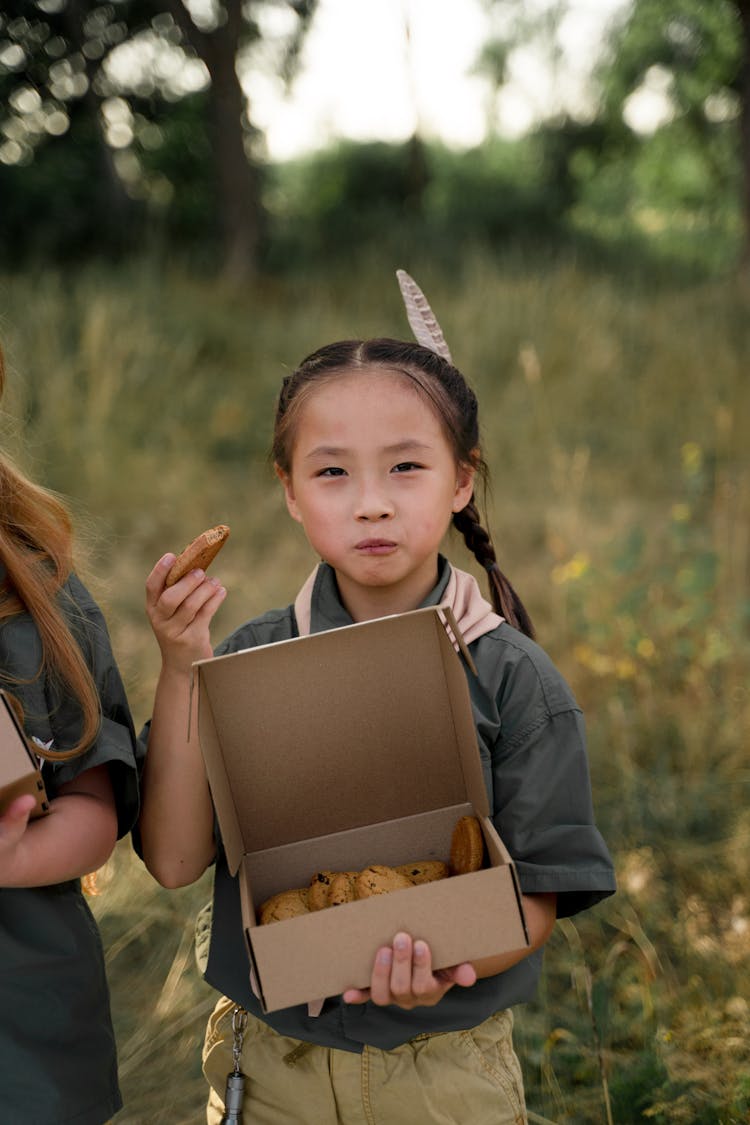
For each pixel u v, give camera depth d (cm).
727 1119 256
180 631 169
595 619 475
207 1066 197
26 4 1542
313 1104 181
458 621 189
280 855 177
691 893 356
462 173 2119
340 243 1692
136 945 334
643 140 2344
